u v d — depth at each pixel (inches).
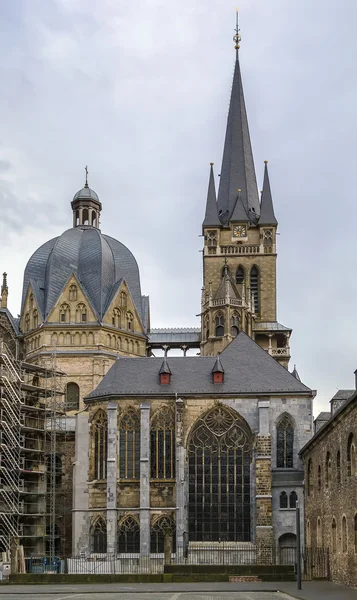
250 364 4072.3
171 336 5659.5
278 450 3885.3
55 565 3587.6
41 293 5241.1
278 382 3971.5
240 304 5482.3
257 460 3784.5
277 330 5757.9
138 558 3708.2
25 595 2340.1
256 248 5944.9
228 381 3983.8
